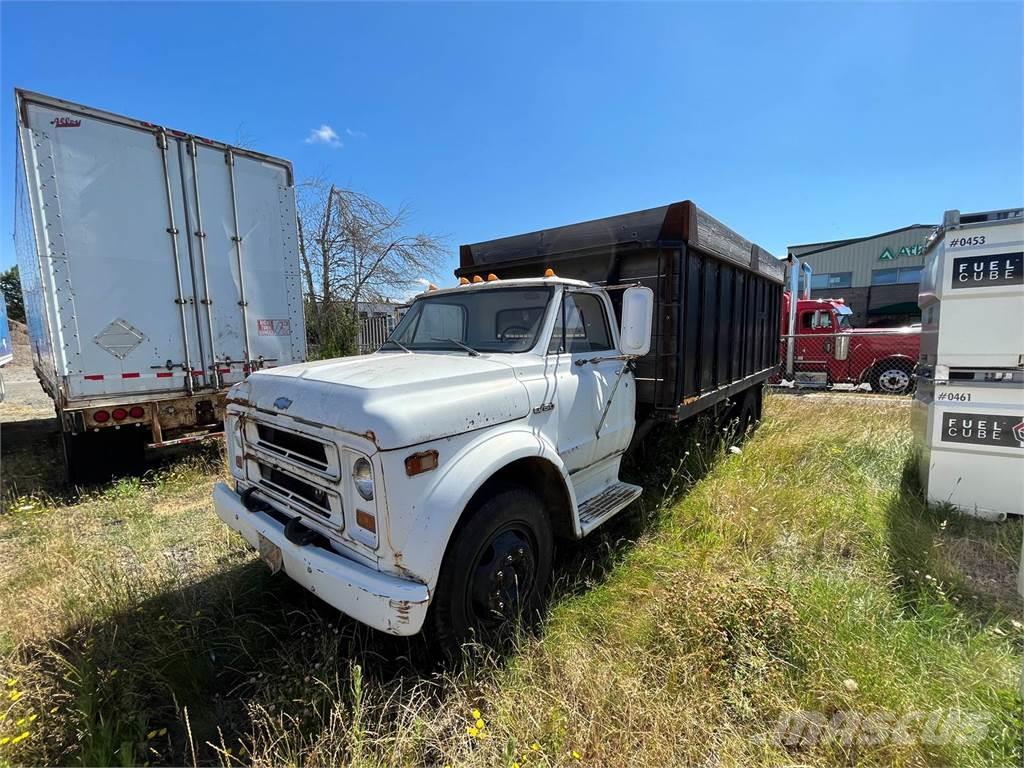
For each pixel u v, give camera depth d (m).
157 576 3.21
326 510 2.29
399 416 2.03
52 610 2.79
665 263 3.97
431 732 2.00
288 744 1.92
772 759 1.84
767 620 2.41
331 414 2.16
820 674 2.17
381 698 2.17
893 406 9.13
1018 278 3.79
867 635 2.42
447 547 2.26
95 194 4.81
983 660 2.31
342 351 13.74
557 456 2.79
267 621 2.77
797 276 13.28
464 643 2.30
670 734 1.94
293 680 2.22
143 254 5.14
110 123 4.86
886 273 26.69
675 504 4.22
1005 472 3.88
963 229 3.96
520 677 2.27
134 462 5.44
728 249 5.06
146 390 5.23
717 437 5.60
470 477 2.22
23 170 4.50
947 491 4.11
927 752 1.84
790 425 7.15
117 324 5.01
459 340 3.47
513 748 1.88
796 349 13.38
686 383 4.30
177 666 2.35
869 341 12.64
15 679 2.14
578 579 3.14
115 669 2.23
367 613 1.96
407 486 2.02
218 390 5.75
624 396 3.81
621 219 4.18
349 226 14.27
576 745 1.92
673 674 2.24
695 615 2.50
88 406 4.87
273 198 6.17
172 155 5.30
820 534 3.59
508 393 2.61
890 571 3.13
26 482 5.41
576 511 2.95
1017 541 3.55
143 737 2.03
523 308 3.31
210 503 4.80
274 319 6.25
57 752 1.94
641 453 5.01
